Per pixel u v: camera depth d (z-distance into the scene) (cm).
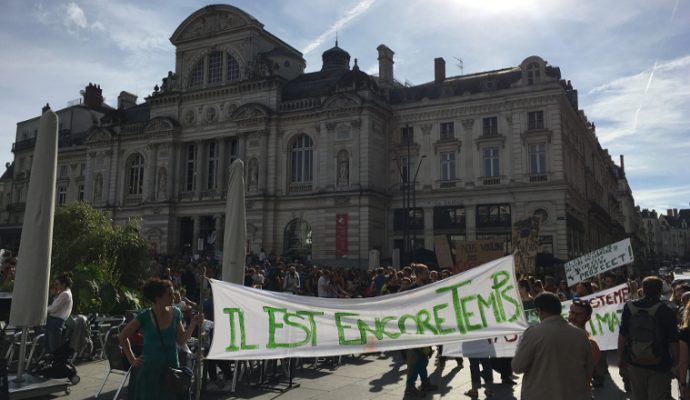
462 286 1016
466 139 4984
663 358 877
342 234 4966
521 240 2534
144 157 6319
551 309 727
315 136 5338
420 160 5153
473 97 4969
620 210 11231
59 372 1296
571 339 702
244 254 1380
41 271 1149
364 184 4947
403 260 4550
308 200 5244
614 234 9162
